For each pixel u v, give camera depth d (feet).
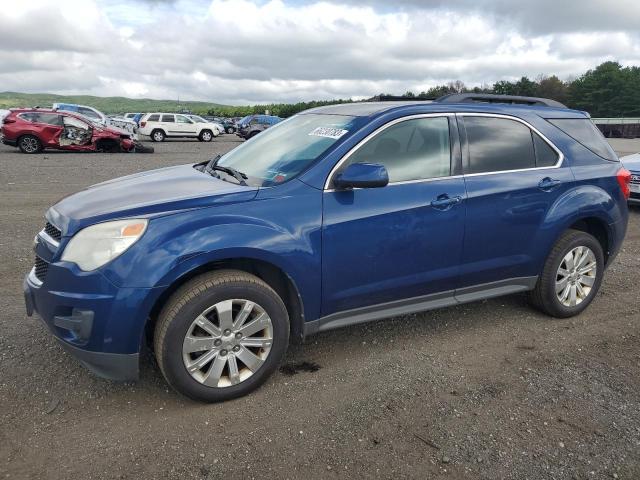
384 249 11.90
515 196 13.60
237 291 10.30
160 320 10.05
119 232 9.77
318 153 11.82
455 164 13.06
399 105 12.97
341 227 11.32
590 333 14.29
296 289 11.05
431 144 12.85
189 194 10.89
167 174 13.47
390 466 8.84
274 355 10.98
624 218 15.90
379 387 11.27
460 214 12.77
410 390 11.18
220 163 14.25
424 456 9.11
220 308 10.24
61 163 53.21
